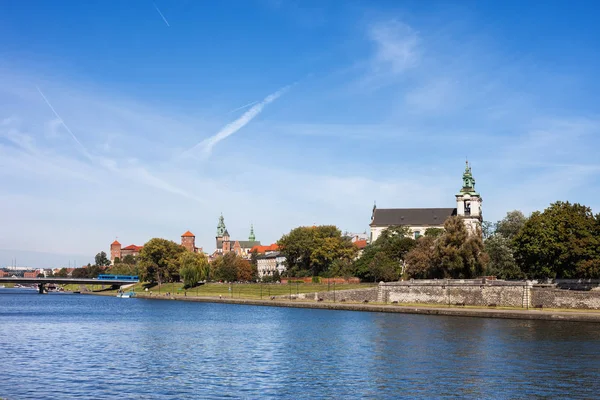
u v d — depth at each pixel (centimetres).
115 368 7488
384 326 11850
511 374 7050
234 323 13188
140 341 10094
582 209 15338
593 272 13762
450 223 17288
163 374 7112
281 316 14875
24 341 10106
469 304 15462
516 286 14612
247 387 6456
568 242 14175
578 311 13212
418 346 9100
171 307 19462
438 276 17600
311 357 8281
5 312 17638
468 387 6444
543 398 6025
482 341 9531
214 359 8162
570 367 7438
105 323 13500
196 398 5997
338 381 6731
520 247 15138
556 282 14762
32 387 6431
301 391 6275
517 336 10056
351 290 18388
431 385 6531
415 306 15750
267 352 8762
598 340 9544
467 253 16750
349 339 10012
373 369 7381
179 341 10062
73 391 6253
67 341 10106
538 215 15275
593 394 6175
